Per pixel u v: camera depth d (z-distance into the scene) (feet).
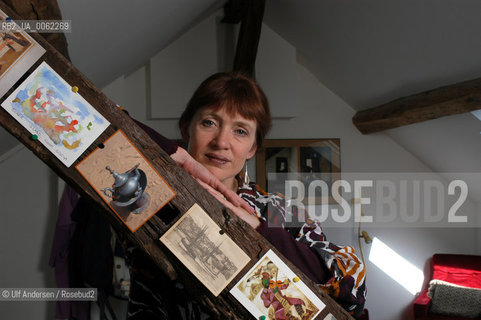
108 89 12.99
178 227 2.39
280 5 12.44
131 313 3.12
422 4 8.50
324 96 14.98
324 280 2.66
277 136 14.66
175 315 2.95
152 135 2.80
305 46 13.50
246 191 3.22
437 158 14.10
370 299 14.74
